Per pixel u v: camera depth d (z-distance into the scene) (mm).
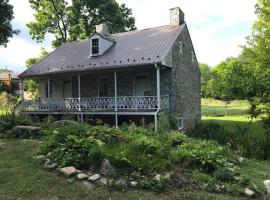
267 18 17766
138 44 20516
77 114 19828
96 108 19719
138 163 8094
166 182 7566
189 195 7121
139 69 19578
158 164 8227
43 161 8891
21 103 22734
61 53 24625
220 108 46531
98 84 21922
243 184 7961
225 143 15414
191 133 18750
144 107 18125
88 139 9305
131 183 7461
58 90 24109
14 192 6930
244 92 16672
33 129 13492
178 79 20406
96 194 6953
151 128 16219
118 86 21094
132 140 10133
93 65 19484
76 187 7273
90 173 7992
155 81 19781
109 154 8297
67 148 8883
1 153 10211
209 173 8656
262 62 16891
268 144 13570
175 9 21812
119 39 22672
